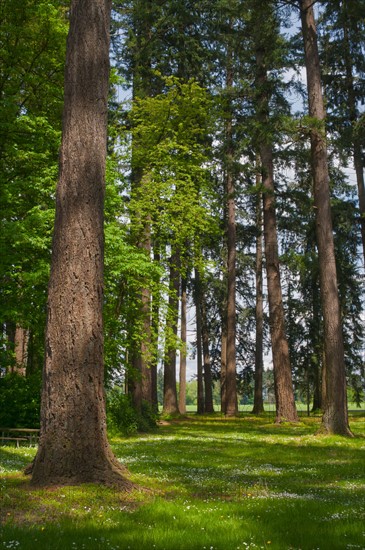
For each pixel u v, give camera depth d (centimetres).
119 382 1995
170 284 2183
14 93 1728
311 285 3419
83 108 831
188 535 489
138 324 2050
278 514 592
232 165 2430
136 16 2453
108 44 882
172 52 2502
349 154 2292
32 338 1955
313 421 2598
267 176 2475
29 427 1666
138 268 1820
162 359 2127
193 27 2627
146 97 2153
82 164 812
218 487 791
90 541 466
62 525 527
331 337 1772
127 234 2005
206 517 570
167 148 2058
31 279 1545
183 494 722
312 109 1894
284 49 2352
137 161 2086
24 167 1736
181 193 2038
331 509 629
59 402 745
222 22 2536
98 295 791
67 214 797
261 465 1088
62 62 1759
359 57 2253
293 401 2372
